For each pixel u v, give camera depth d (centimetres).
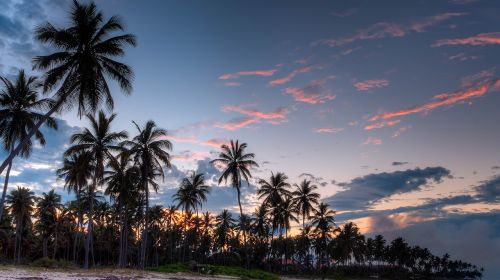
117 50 3450
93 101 3372
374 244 16862
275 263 12269
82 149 5106
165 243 12131
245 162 6969
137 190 6712
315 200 8825
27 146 4453
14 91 4325
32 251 10338
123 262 6750
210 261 13038
